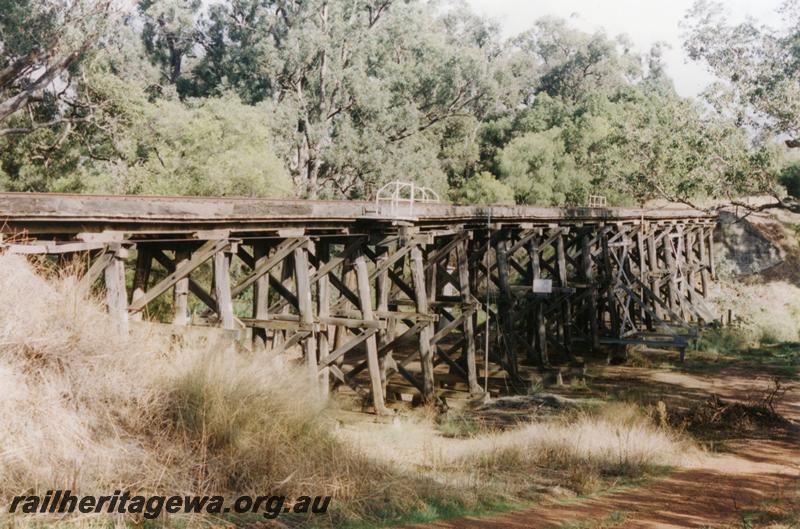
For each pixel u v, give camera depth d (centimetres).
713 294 3312
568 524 662
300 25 3869
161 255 952
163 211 789
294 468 646
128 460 561
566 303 1939
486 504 725
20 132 2488
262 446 646
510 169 4334
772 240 3675
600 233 2203
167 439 606
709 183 1822
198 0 4350
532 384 1659
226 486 598
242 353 868
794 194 3531
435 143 4984
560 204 4225
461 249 1491
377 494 665
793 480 922
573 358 1947
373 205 1213
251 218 941
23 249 646
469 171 5344
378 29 4338
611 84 6775
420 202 1415
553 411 1361
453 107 4759
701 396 1645
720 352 2389
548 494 796
